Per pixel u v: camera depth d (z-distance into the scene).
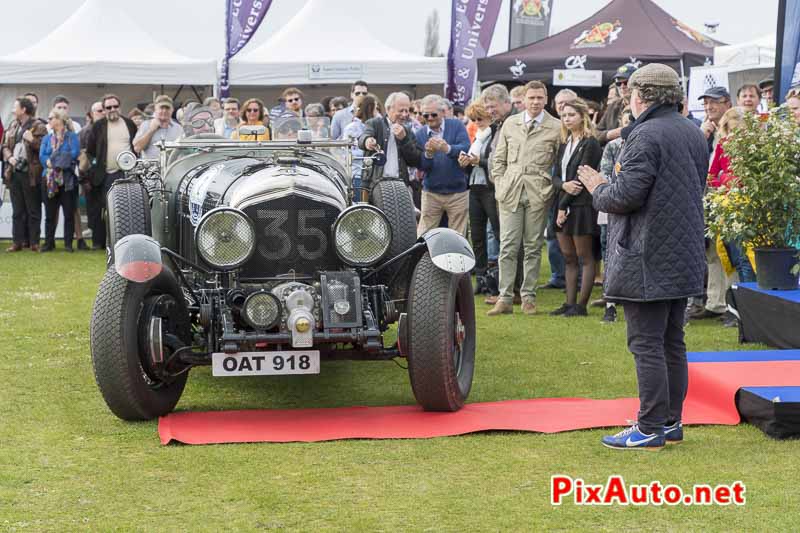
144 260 5.05
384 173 8.91
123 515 3.92
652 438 4.66
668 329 4.83
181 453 4.71
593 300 9.39
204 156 6.97
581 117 7.98
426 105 9.12
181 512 3.95
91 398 5.80
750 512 3.89
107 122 13.88
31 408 5.57
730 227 7.17
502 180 8.44
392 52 18.27
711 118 8.33
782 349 6.77
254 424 5.17
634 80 4.71
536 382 6.14
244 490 4.19
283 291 5.24
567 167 8.09
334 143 6.68
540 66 14.12
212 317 5.24
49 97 18.31
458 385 5.38
